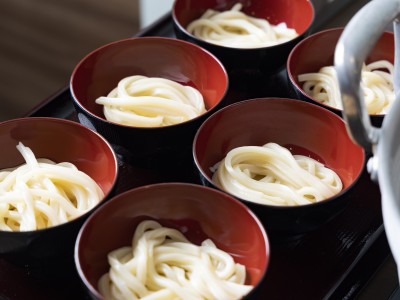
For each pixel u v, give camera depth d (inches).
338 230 27.8
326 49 32.7
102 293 24.9
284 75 33.5
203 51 31.3
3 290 25.9
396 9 23.3
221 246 26.2
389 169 21.7
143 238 25.7
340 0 36.5
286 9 35.1
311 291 26.2
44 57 64.1
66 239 25.2
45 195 27.1
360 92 22.1
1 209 26.7
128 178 29.1
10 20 65.7
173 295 24.9
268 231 26.3
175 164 29.5
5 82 63.4
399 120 22.8
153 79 31.6
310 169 28.9
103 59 31.3
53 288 26.0
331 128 28.9
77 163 28.5
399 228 20.9
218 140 29.0
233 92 32.9
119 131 28.0
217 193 25.5
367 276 27.1
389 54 32.8
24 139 28.3
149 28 34.8
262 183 28.2
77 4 64.4
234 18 35.4
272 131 29.6
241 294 24.5
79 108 28.8
